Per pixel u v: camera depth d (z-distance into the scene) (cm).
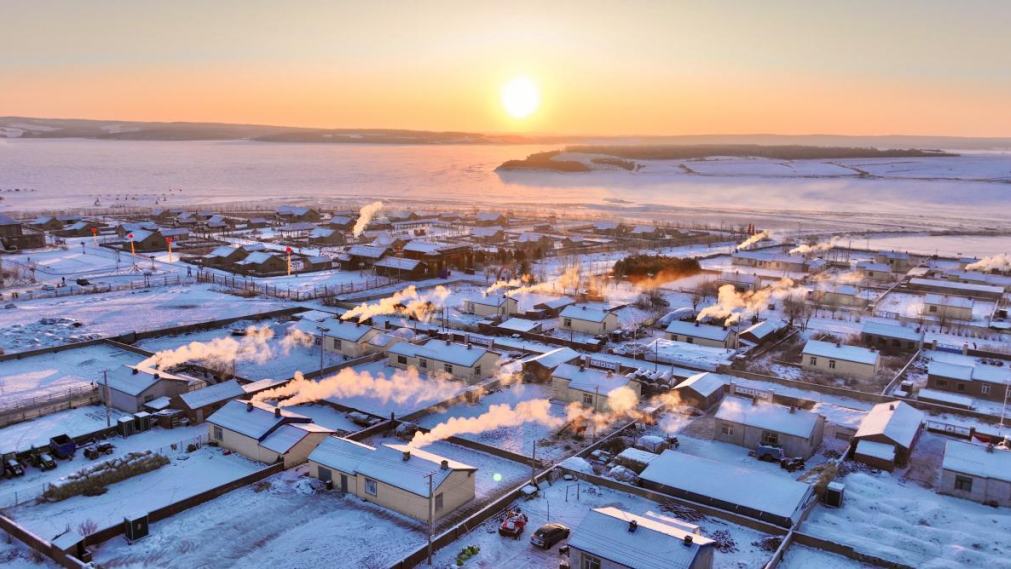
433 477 4509
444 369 7225
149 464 5044
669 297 11425
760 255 14650
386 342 8050
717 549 4141
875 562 4022
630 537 3759
